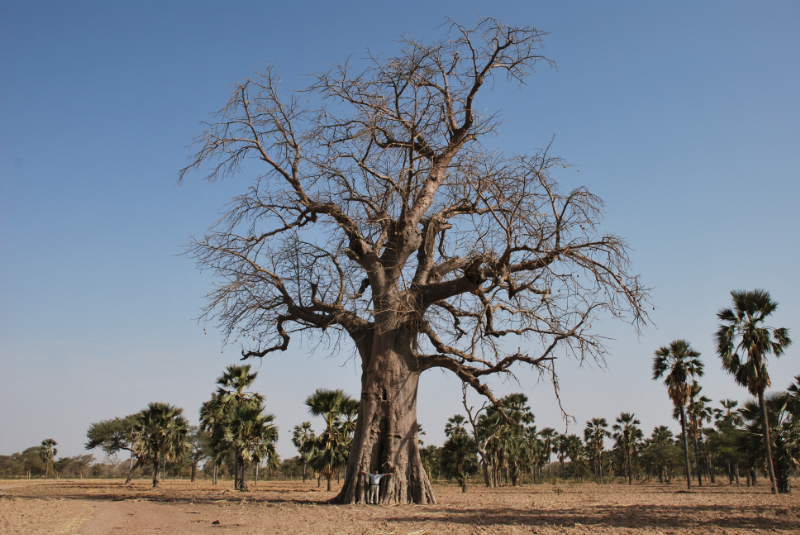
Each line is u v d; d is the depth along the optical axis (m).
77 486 36.81
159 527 10.10
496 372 15.16
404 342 15.80
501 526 10.31
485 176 14.66
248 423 32.03
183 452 42.25
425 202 16.39
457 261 17.17
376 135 16.45
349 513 12.69
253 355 17.28
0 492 24.72
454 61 16.36
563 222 14.23
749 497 24.16
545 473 105.19
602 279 14.74
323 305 16.59
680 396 35.50
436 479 68.31
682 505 17.33
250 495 23.14
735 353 27.69
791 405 31.48
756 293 27.53
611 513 13.58
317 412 29.17
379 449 15.33
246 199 15.85
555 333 14.59
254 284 15.97
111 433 56.09
